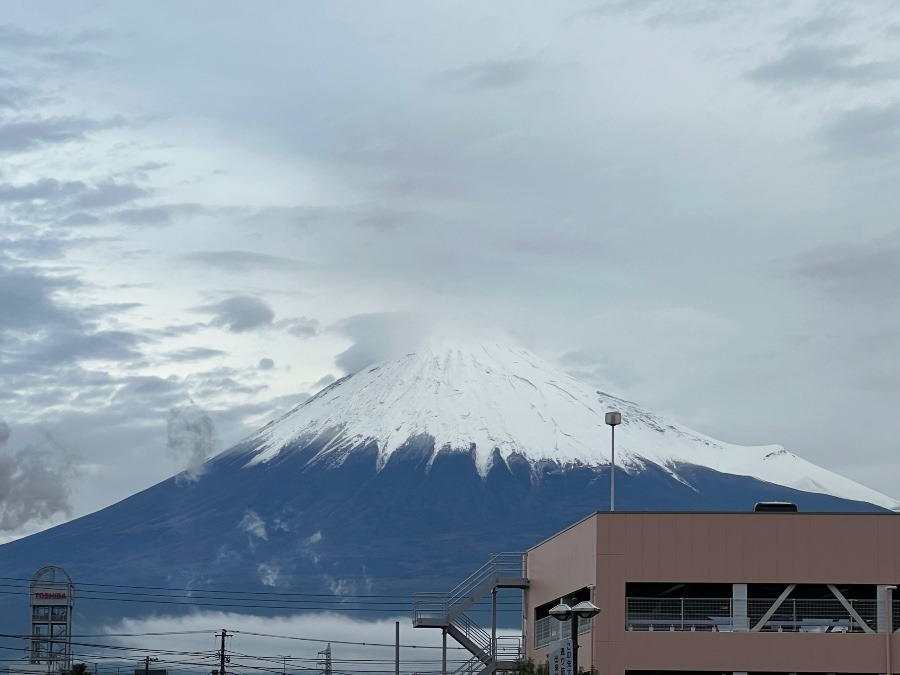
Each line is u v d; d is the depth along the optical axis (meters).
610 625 79.44
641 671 79.50
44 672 170.25
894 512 80.31
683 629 79.69
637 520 80.38
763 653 78.88
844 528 79.81
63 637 178.00
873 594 80.94
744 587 79.81
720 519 80.19
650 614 80.06
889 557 79.50
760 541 79.88
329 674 154.12
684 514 80.38
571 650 67.38
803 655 78.81
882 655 78.62
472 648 99.75
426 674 114.00
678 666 78.94
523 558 101.56
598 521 80.44
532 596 97.88
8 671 169.38
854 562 79.50
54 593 178.88
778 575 79.62
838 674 78.81
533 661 93.44
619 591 79.69
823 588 80.75
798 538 79.81
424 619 99.31
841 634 78.81
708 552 79.88
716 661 78.94
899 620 79.44
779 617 79.94
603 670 79.00
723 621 79.69
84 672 167.12
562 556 89.31
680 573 79.75
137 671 157.75
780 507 83.38
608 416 86.00
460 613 99.19
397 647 129.12
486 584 99.44
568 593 87.56
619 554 80.06
